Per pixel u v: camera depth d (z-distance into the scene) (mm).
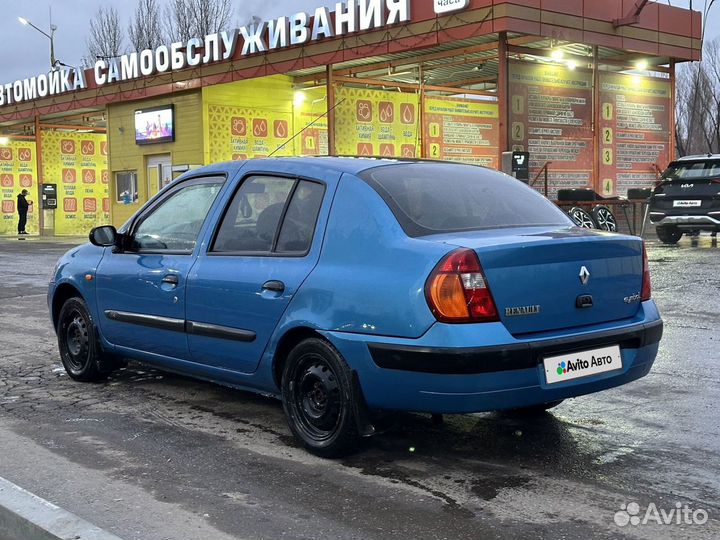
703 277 11188
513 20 16328
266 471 4098
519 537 3271
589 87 20000
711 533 3291
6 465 4254
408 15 17469
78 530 3096
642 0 18422
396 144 24828
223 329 4695
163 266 5172
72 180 32875
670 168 16422
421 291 3740
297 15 19719
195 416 5133
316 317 4141
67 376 6301
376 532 3342
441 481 3912
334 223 4262
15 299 11109
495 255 3740
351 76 22531
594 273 4098
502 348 3672
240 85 23266
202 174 5266
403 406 3883
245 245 4730
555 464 4129
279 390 4535
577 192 17734
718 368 6125
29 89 29297
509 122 18156
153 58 23797
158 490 3865
